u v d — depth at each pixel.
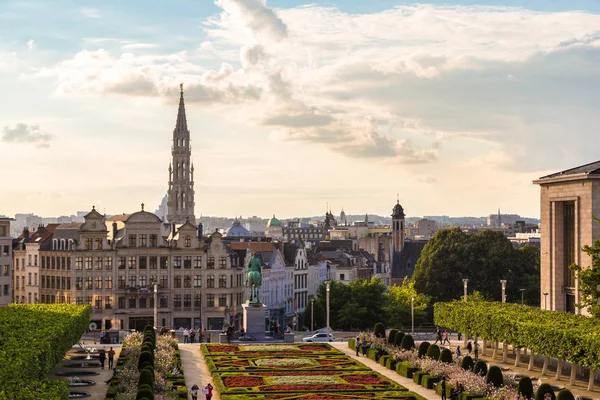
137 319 186.88
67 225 199.38
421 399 88.75
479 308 124.12
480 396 87.19
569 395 78.12
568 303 136.25
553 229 137.62
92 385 98.25
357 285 190.62
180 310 188.00
